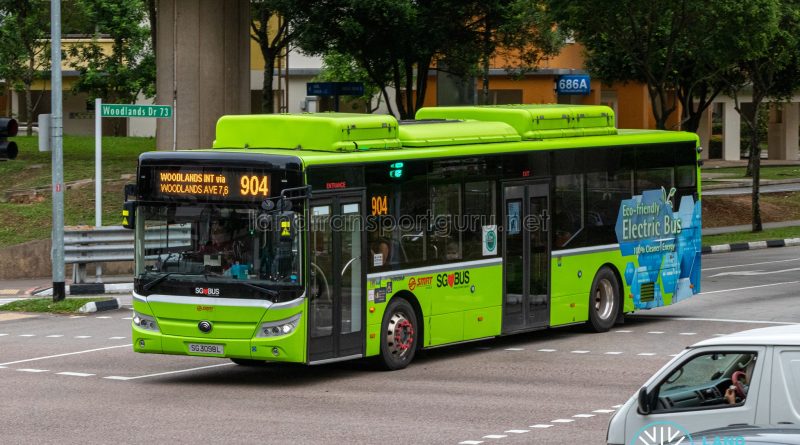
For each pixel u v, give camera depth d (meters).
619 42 36.28
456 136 19.66
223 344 16.83
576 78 53.38
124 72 55.50
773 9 34.16
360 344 17.64
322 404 15.35
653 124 71.12
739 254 38.19
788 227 45.72
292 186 16.62
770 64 42.84
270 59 47.16
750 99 79.94
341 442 12.98
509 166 20.36
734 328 22.47
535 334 22.38
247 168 16.75
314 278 16.89
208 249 17.00
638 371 17.97
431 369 18.39
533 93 64.50
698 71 43.75
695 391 9.89
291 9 39.44
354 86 37.28
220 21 35.78
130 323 23.55
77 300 25.47
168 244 17.28
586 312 21.98
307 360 16.75
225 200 16.89
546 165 21.11
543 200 21.05
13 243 31.39
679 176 24.12
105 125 74.69
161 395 16.09
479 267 19.75
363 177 17.69
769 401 9.38
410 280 18.50
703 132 79.75
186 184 17.12
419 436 13.30
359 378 17.55
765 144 92.62
